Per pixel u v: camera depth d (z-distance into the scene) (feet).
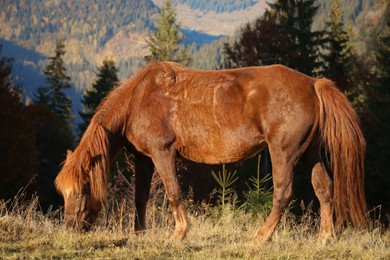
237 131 26.81
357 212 27.14
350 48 162.20
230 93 27.02
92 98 202.90
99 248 23.53
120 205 36.29
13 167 88.99
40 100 231.91
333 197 27.43
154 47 187.52
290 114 26.16
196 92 27.63
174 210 27.81
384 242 26.84
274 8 112.37
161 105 28.09
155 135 28.02
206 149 27.53
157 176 38.06
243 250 23.68
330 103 26.81
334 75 115.03
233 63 101.91
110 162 29.91
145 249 23.56
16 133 91.04
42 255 21.79
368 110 101.30
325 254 23.53
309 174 27.94
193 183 67.36
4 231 25.96
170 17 188.03
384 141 89.35
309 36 111.65
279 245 25.03
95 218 28.71
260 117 26.55
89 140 28.68
